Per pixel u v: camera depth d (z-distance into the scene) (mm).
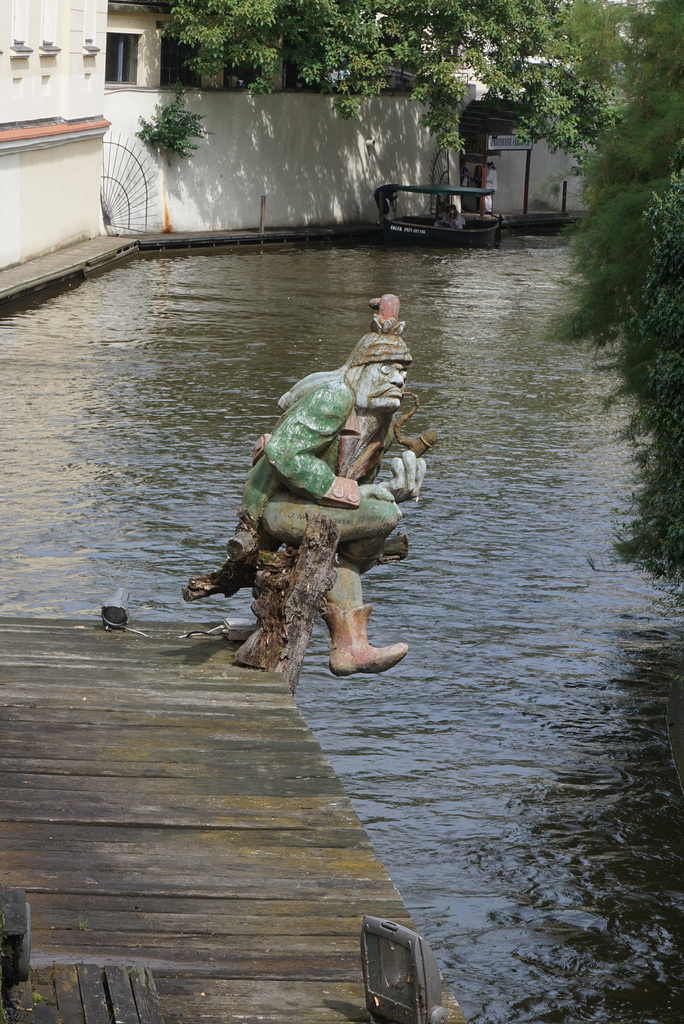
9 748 6523
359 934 5016
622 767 10602
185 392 22328
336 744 10688
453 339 28750
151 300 32188
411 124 52781
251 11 41438
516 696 11789
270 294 34031
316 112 48688
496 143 53906
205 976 4652
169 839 5691
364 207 51406
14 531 14805
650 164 14875
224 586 8234
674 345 10461
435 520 16375
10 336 26609
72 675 7695
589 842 9484
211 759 6531
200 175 45344
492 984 7816
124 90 42562
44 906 5066
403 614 13438
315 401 7969
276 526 8148
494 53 46719
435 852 9211
